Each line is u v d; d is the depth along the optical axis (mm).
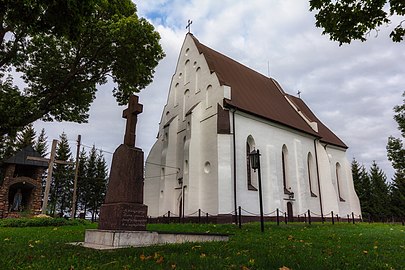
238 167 22750
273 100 31609
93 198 56219
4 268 4824
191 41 29812
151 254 6121
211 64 26812
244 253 6465
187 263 5129
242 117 24453
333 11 7137
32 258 5688
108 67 19062
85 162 57750
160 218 25594
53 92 17000
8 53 14375
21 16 7344
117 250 6801
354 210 35844
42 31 7879
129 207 8617
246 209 22297
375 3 6809
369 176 60469
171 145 27375
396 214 54750
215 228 15078
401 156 29688
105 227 8867
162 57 19422
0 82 14742
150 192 28875
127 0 18047
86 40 17188
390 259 6367
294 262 5477
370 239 11031
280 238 10555
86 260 5430
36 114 15430
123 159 9172
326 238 11031
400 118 29094
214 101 24328
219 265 4957
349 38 7379
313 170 31172
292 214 26188
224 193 21109
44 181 54312
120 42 17078
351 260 6066
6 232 12406
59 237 10352
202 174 23297
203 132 24500
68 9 7391
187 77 29203
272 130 26906
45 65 17703
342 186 35938
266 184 24484
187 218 22375
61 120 19141
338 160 36844
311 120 34125
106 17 17562
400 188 54625
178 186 25719
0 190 27500
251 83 30969
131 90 20375
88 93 19859
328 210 30375
